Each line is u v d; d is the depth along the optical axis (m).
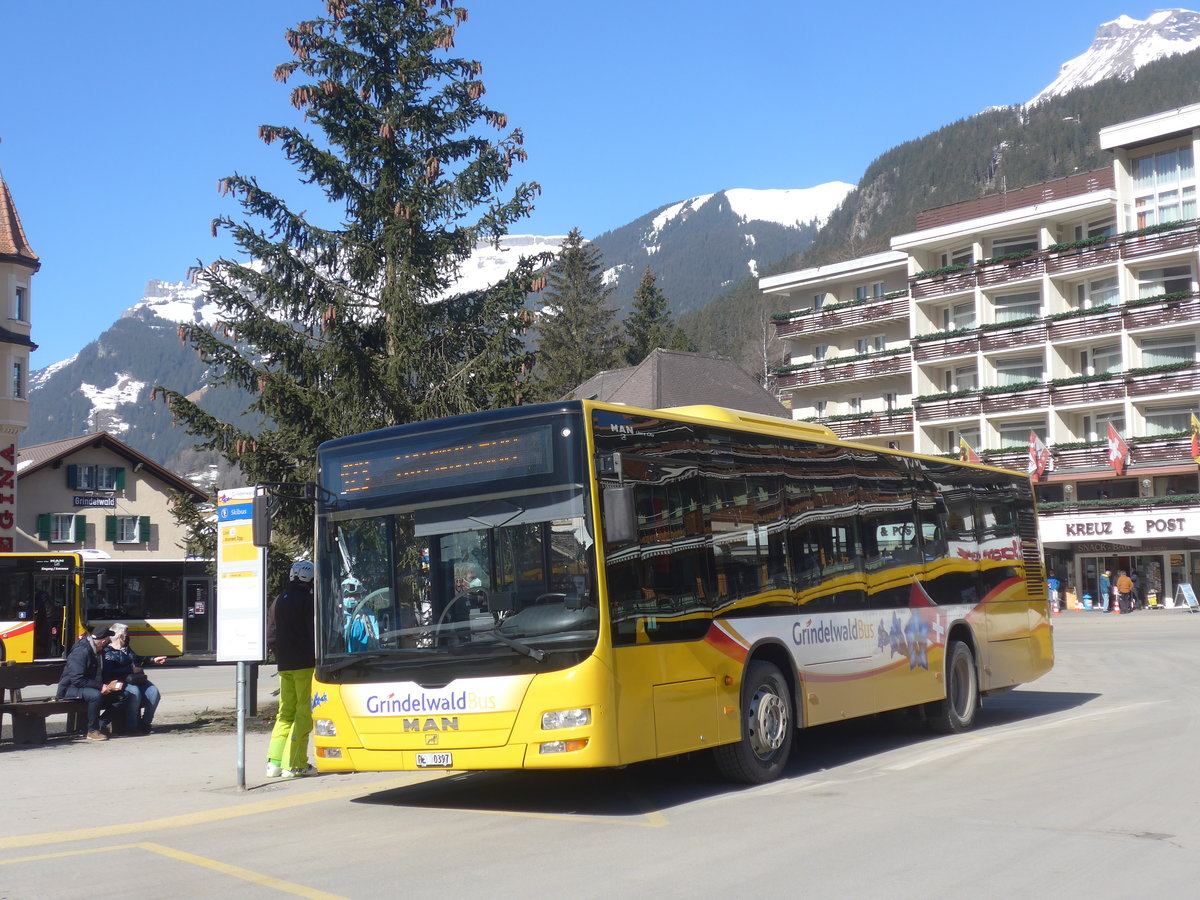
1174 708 15.68
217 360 16.19
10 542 46.12
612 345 79.81
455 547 9.31
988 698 18.58
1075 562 57.75
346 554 9.80
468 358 17.31
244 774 11.12
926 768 11.22
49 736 16.44
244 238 16.41
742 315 145.38
